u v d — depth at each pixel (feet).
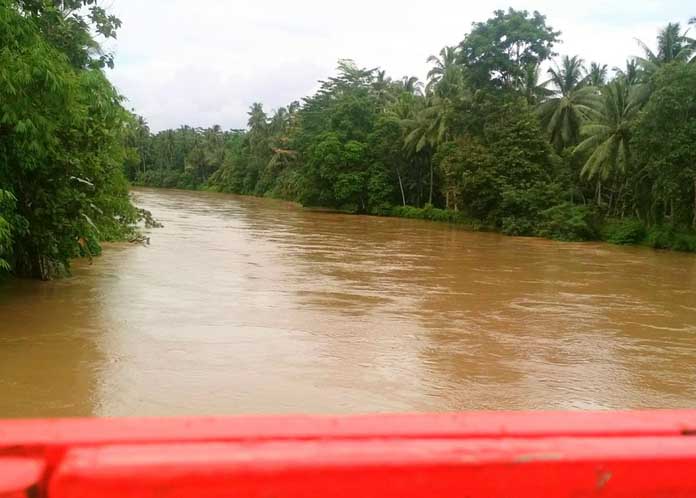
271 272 54.03
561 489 4.58
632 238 104.63
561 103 136.77
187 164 321.73
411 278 54.70
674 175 92.99
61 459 4.44
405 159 169.89
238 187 278.26
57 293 39.78
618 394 25.44
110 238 67.00
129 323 33.01
